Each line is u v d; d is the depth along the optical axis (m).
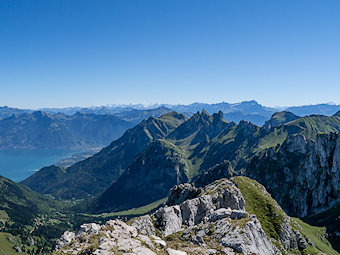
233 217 67.06
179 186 145.00
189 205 91.62
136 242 43.34
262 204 127.12
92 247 39.09
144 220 77.94
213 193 110.44
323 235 195.00
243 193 133.00
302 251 115.44
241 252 49.06
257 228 60.88
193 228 67.19
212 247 50.53
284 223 117.88
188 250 45.03
